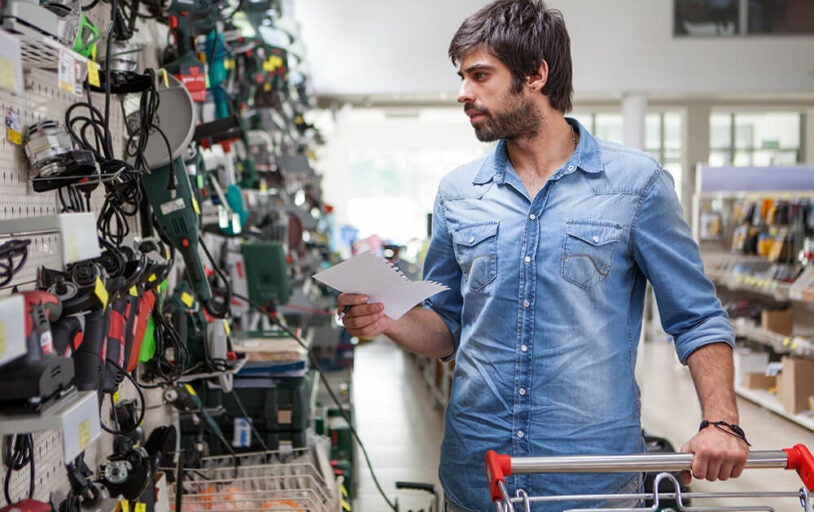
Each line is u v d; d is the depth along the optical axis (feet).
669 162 39.73
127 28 6.43
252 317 14.37
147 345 7.04
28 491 5.09
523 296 5.43
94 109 5.61
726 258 23.97
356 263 5.12
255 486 7.88
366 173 48.70
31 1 4.15
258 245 12.15
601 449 5.32
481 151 46.44
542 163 5.60
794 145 40.75
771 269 21.44
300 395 9.07
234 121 7.79
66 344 4.36
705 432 4.70
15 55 3.75
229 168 10.61
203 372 7.54
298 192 22.50
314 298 22.07
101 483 5.53
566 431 5.33
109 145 5.66
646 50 31.68
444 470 5.85
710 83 31.86
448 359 6.49
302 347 9.96
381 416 21.03
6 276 4.53
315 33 32.09
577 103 38.04
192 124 6.76
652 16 31.55
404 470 16.16
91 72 5.32
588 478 5.35
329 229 34.73
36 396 3.59
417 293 5.34
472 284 5.66
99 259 5.11
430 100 37.60
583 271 5.35
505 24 5.24
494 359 5.52
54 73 5.78
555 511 5.37
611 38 31.60
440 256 6.14
